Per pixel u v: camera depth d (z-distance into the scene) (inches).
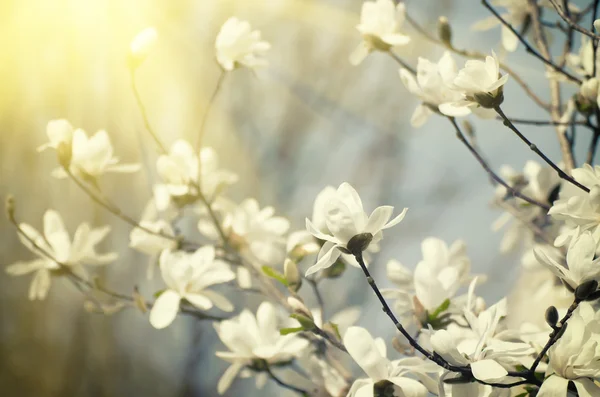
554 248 78.7
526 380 70.6
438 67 74.6
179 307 77.9
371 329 96.3
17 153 112.5
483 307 75.2
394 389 72.0
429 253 77.0
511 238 81.9
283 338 76.4
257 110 104.8
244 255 80.4
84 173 78.7
